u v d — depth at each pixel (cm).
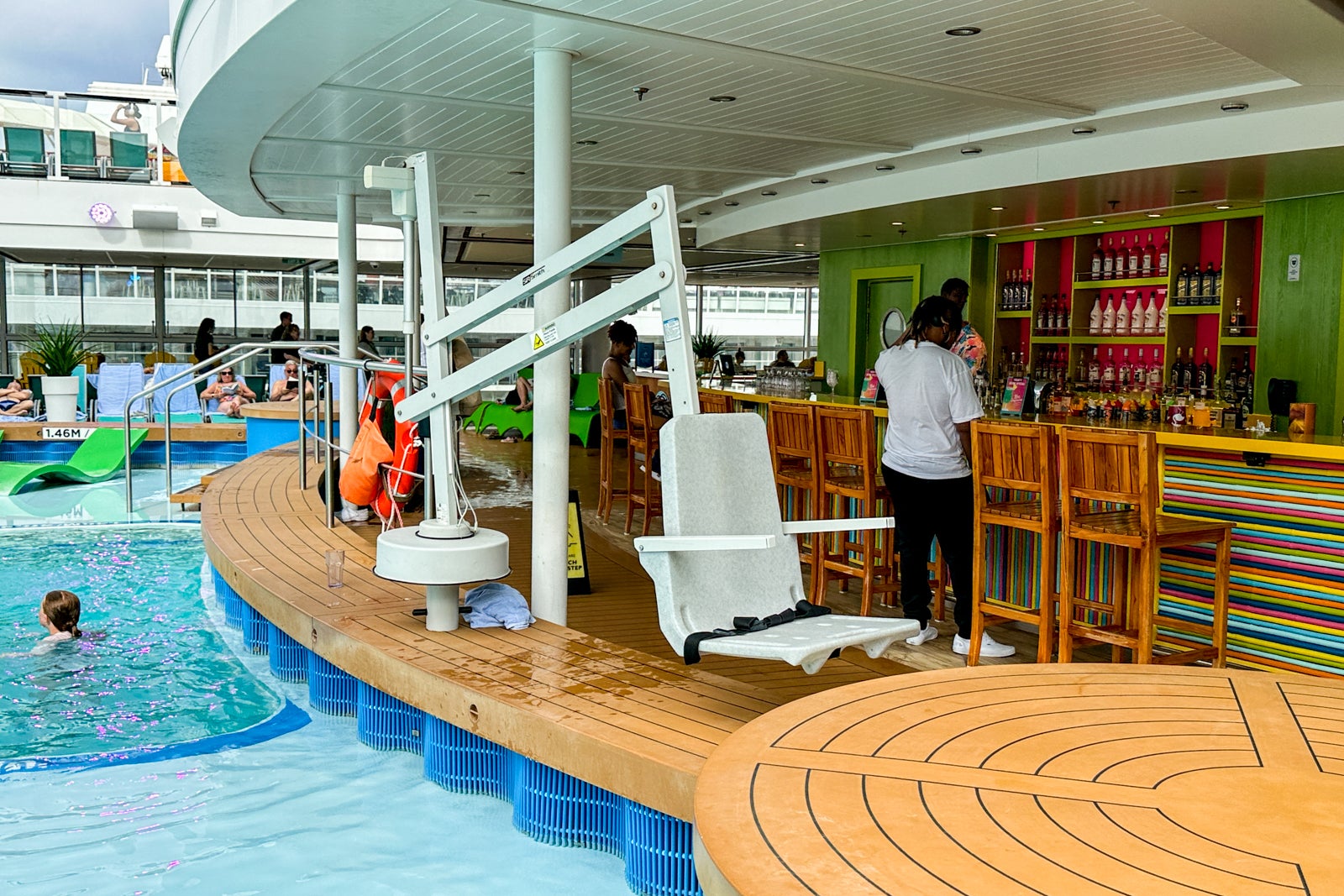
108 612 614
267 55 472
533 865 323
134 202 1616
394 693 388
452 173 841
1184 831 165
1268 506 428
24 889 298
